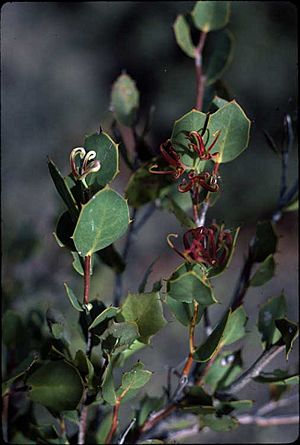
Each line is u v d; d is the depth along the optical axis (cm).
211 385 55
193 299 45
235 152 47
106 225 45
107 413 56
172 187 57
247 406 52
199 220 49
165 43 323
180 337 198
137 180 56
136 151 59
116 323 46
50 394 48
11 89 245
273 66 302
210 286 46
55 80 280
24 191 164
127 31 324
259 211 283
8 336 58
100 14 319
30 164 196
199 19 60
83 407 49
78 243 45
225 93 59
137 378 47
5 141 198
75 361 48
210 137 47
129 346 46
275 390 61
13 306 73
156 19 324
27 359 50
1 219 77
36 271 75
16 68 263
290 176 279
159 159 55
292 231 234
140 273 241
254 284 54
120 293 59
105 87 306
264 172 280
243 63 303
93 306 48
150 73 322
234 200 284
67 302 76
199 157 46
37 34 289
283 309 53
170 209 54
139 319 47
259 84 302
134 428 54
